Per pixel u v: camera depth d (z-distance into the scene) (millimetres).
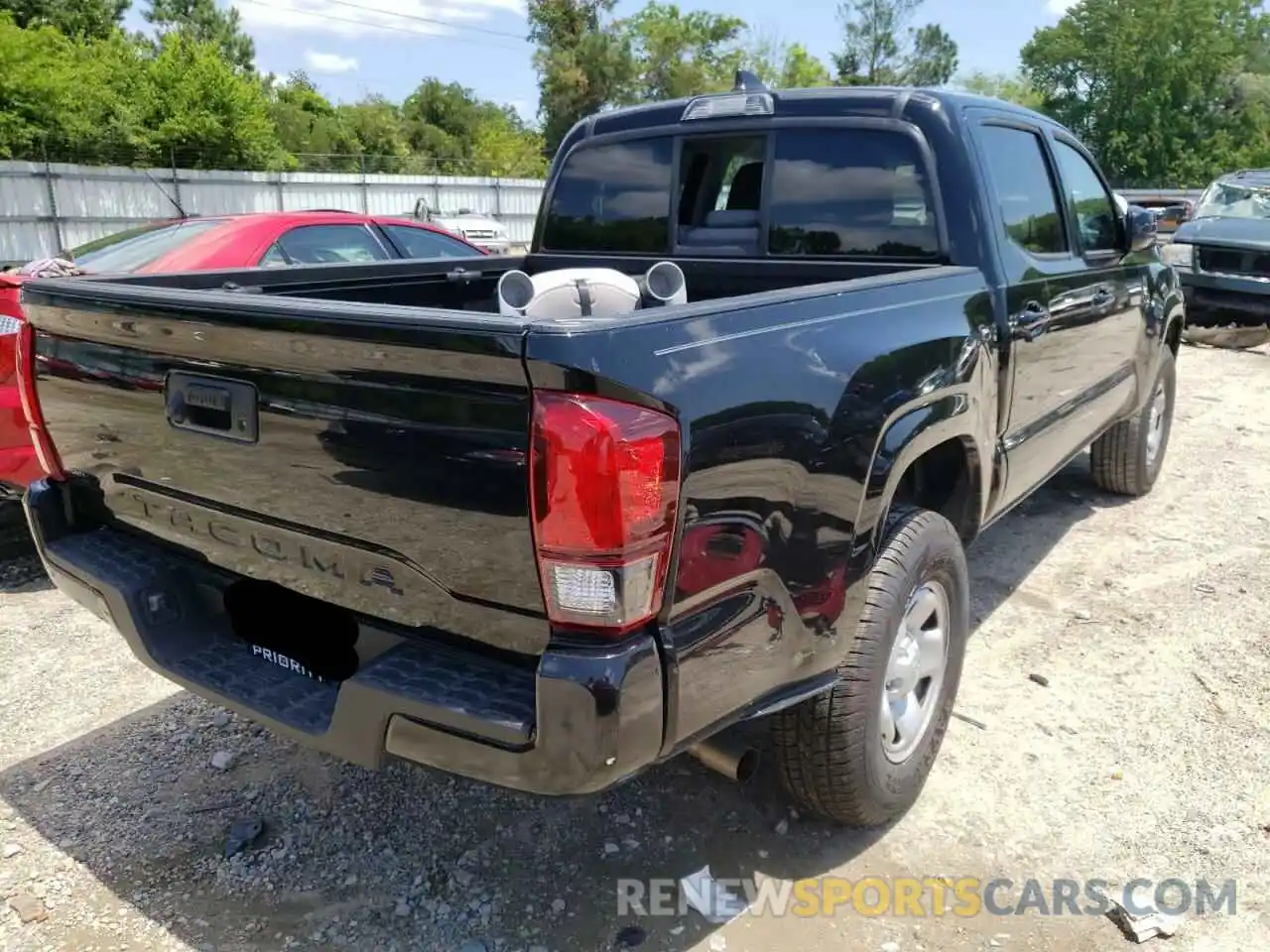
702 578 2018
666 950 2484
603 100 57875
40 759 3316
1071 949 2494
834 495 2369
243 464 2287
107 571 2666
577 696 1836
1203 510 5723
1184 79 54656
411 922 2582
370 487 2059
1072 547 5137
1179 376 9797
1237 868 2771
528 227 38312
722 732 2395
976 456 3186
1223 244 11297
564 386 1764
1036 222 3854
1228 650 4012
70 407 2723
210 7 60531
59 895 2672
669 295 3230
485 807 3053
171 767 3273
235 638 2641
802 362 2287
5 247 27672
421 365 1888
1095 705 3609
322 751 2223
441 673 2055
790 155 3701
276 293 3457
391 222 6605
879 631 2617
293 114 52594
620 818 2996
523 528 1860
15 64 29562
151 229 6090
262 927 2566
